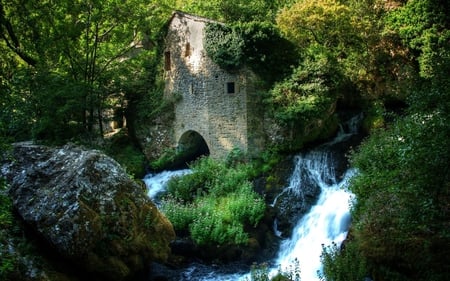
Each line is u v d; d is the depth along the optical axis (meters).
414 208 7.40
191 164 19.58
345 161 16.17
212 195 16.08
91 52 20.66
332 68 18.39
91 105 19.11
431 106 7.66
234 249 13.48
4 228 9.12
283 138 17.89
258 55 18.03
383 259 8.98
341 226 13.30
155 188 18.55
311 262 12.72
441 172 6.83
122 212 10.60
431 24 18.52
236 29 17.98
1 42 20.28
